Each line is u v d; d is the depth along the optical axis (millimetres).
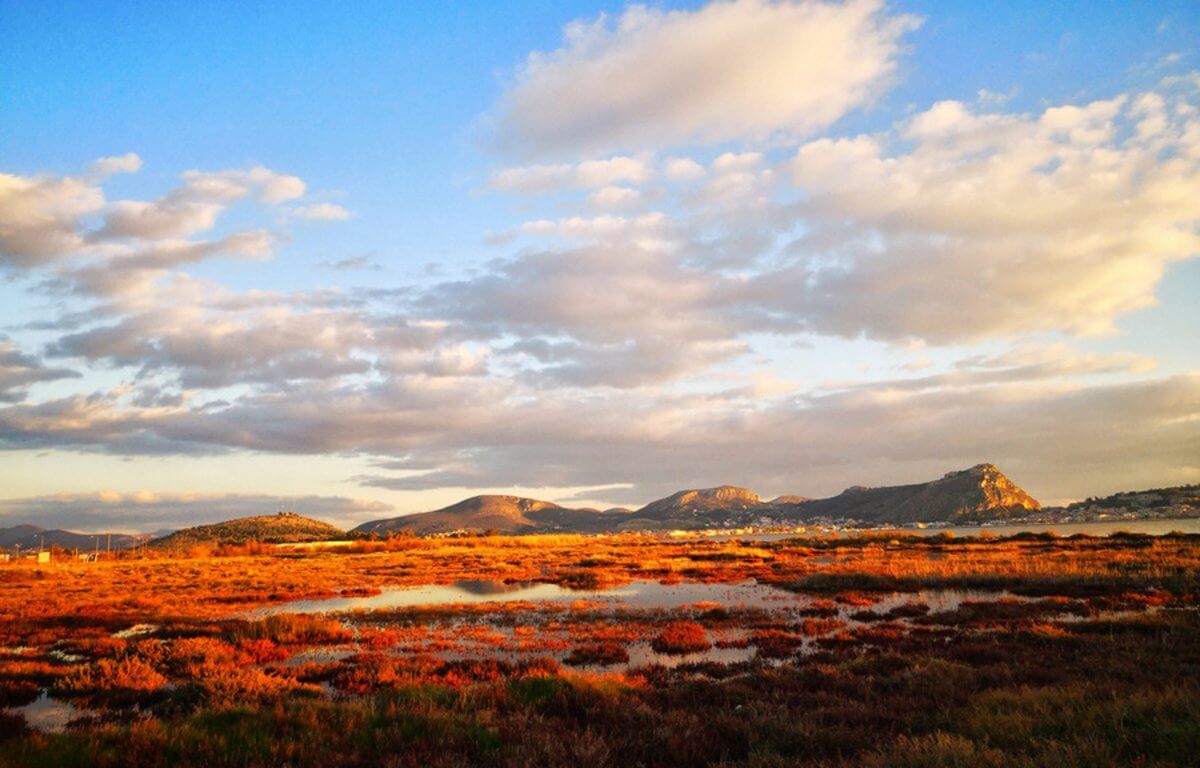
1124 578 26750
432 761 7426
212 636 20031
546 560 57406
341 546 94438
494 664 14656
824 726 8875
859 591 28562
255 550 89812
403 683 12570
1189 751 6543
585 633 19578
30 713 11883
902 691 10828
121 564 65312
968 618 19844
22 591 36031
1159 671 11461
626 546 82125
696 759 7742
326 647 18016
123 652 16703
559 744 7789
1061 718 8016
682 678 13375
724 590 31312
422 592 33312
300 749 7750
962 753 6688
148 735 8195
